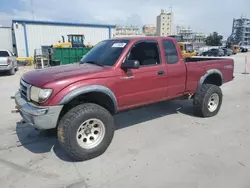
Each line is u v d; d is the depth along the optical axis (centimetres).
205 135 418
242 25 11381
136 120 504
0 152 361
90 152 330
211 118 512
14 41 2752
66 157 346
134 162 328
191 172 300
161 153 352
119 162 329
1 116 538
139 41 394
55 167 318
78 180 287
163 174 296
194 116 525
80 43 2233
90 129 334
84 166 319
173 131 439
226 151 355
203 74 497
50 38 2639
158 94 423
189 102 646
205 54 4162
